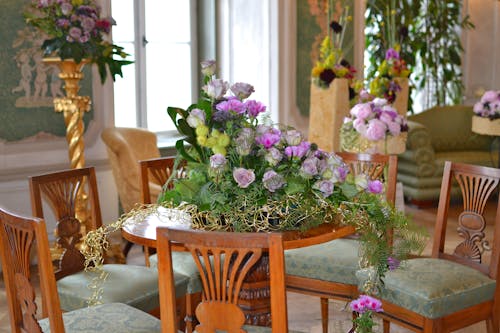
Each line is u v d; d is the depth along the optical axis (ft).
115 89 19.36
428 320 9.21
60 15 13.91
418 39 24.94
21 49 15.80
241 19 20.34
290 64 20.16
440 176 21.93
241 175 7.93
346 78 17.16
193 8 20.93
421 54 25.13
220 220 8.30
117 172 15.62
